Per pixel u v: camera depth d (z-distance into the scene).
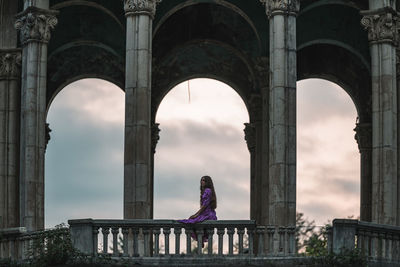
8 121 43.78
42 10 41.94
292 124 39.84
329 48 51.94
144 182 39.28
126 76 40.12
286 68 40.16
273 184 39.41
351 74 51.72
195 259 33.34
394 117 41.59
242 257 33.44
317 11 48.81
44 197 41.44
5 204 43.50
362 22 42.09
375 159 41.34
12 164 43.66
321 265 33.12
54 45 50.25
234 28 50.50
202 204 33.97
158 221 33.94
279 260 33.44
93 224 34.00
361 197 50.62
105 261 33.34
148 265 33.28
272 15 40.56
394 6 42.47
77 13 49.47
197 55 52.03
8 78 43.94
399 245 34.47
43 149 41.50
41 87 41.62
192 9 50.28
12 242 35.56
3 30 44.06
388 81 41.56
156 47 51.03
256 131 50.53
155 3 40.69
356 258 32.91
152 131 51.91
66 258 33.41
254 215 50.97
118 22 47.75
